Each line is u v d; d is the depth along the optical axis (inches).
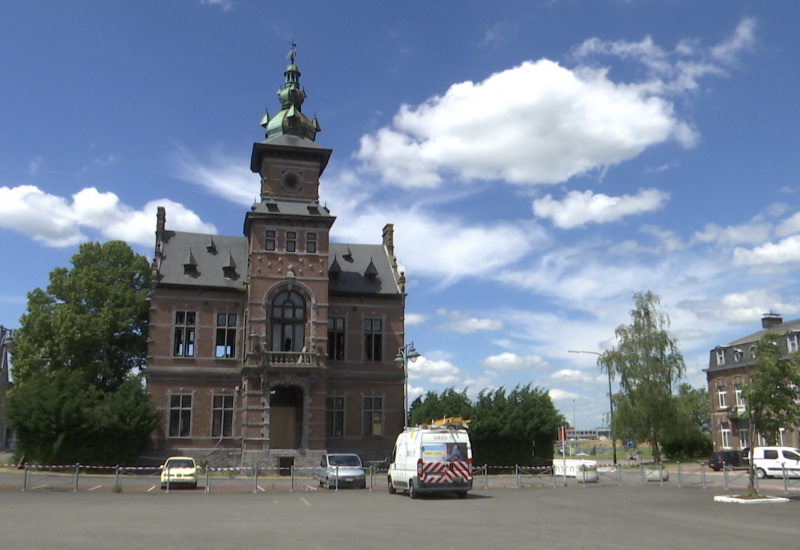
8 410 1740.9
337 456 1411.2
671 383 2287.2
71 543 576.1
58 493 1174.3
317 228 1950.1
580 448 4293.8
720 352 2719.0
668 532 669.3
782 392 1088.2
